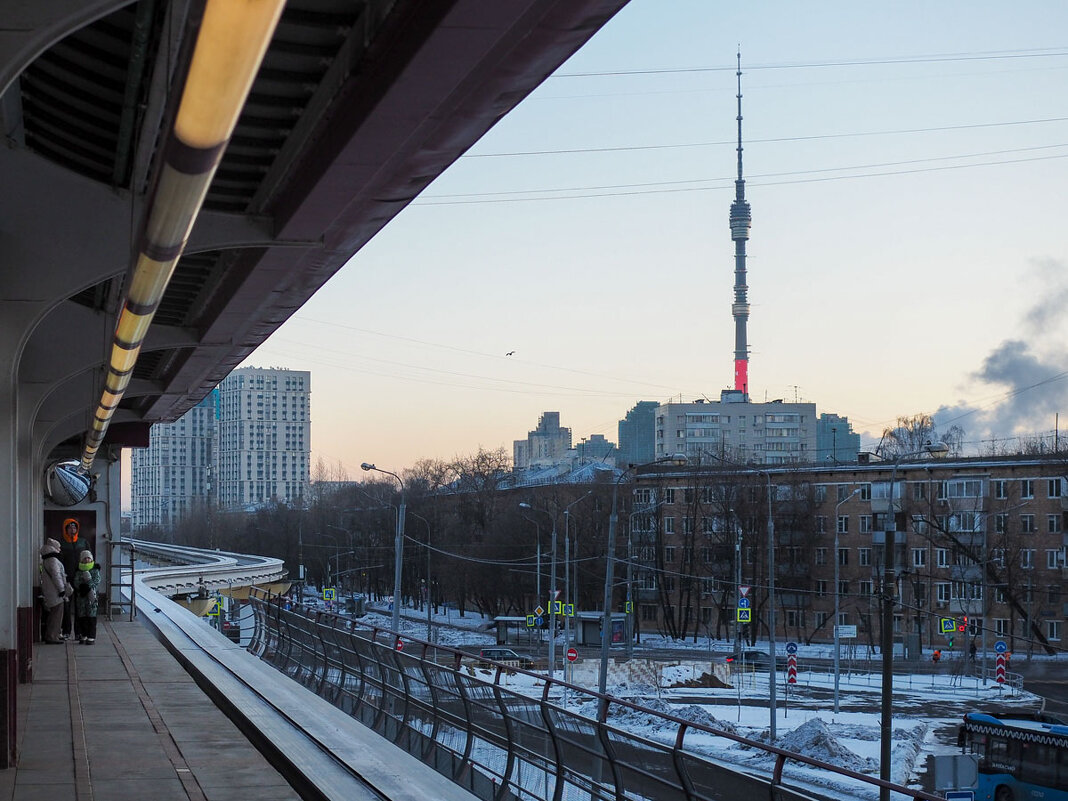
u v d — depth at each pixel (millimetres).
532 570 83125
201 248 10586
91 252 9781
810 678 52406
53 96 8719
